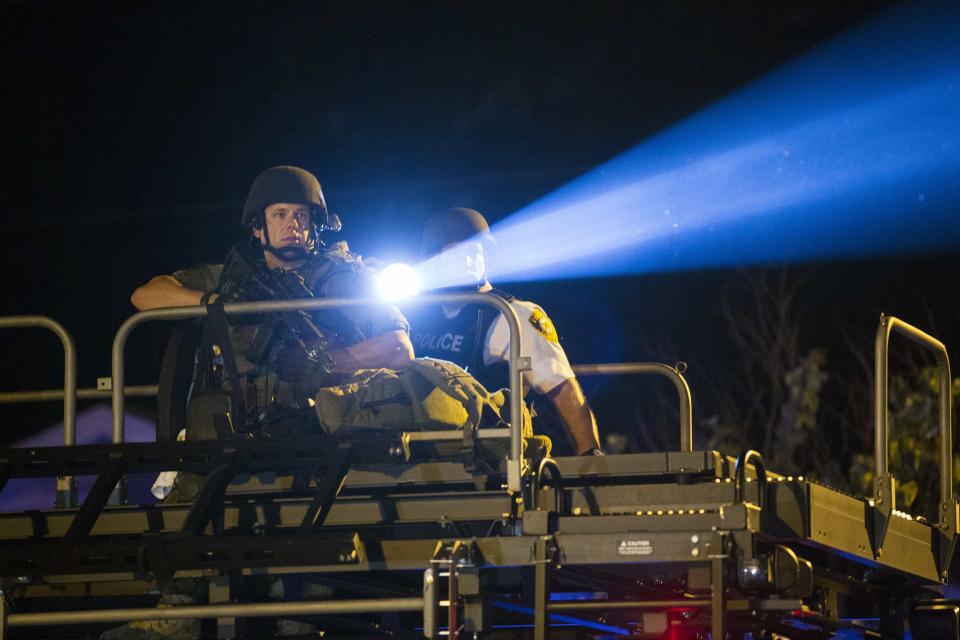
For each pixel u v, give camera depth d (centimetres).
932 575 1988
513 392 1642
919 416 3381
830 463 3731
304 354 1830
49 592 1838
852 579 1923
